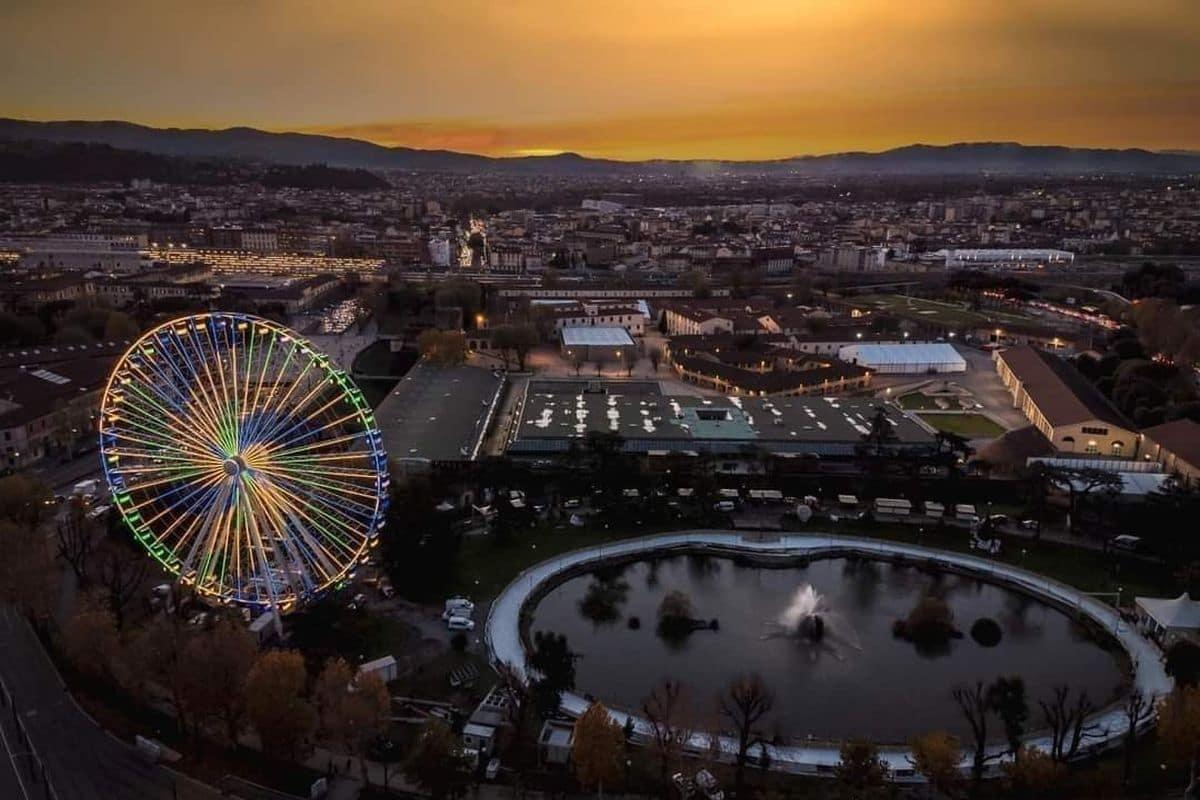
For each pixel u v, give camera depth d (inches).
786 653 5693.9
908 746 4665.4
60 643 5241.1
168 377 5570.9
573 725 4667.8
